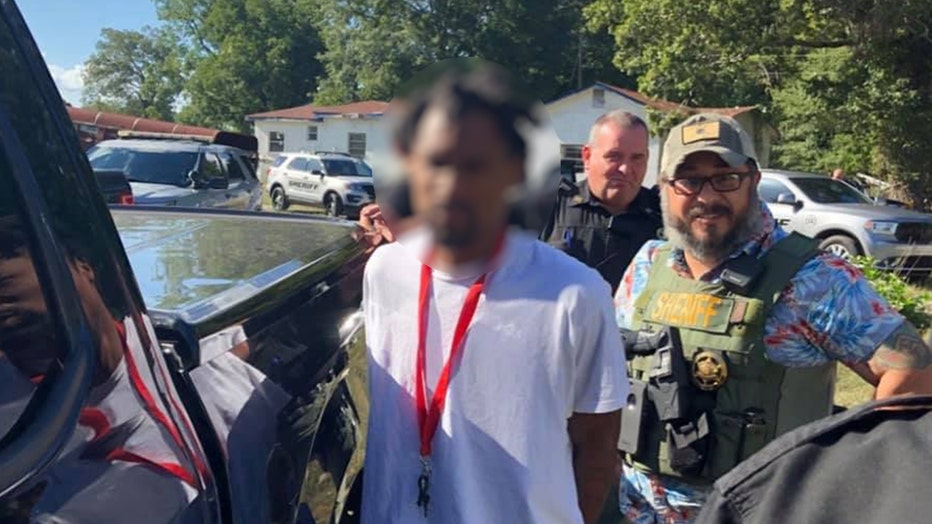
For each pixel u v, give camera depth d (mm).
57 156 1168
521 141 1391
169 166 11062
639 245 3510
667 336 2213
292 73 61812
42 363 1066
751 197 2197
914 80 21094
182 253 2248
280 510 1467
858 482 1013
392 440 1730
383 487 1746
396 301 1718
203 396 1372
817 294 2086
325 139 39188
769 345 2127
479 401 1651
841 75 21375
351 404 2098
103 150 11250
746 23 21297
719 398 2148
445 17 46531
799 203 12578
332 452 1854
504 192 1413
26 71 1138
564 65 48156
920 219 11820
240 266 2064
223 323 1549
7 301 1051
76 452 1062
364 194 22500
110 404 1138
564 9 47188
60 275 1117
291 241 2582
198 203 10547
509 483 1654
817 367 2154
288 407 1643
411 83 1396
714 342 2154
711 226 2189
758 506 1074
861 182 23547
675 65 22422
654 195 3629
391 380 1729
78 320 1130
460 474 1660
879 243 11578
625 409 2281
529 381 1644
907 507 953
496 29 46656
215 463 1318
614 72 48562
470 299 1638
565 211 3615
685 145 2199
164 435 1207
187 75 72438
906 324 2066
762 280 2139
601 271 3521
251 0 61125
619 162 3484
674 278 2322
